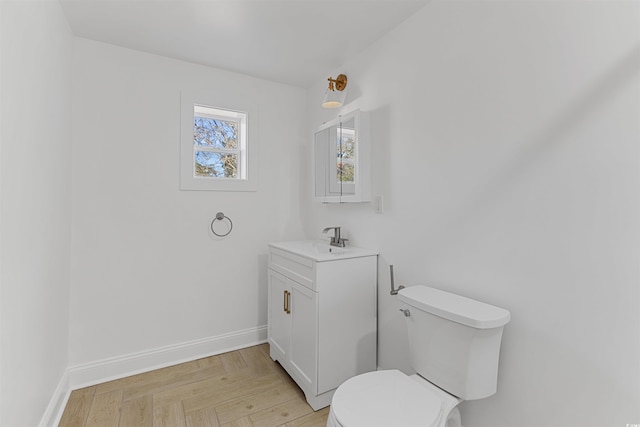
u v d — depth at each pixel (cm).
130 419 168
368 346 197
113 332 212
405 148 182
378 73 203
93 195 205
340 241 223
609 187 102
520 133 126
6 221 106
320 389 178
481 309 128
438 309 130
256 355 244
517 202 128
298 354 196
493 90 136
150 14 177
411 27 178
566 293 113
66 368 192
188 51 220
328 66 241
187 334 237
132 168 217
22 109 119
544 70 118
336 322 183
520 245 127
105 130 209
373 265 199
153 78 223
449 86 156
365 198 206
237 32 196
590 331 107
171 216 231
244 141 262
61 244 177
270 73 255
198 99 239
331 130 233
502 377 133
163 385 201
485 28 139
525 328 125
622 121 99
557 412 116
